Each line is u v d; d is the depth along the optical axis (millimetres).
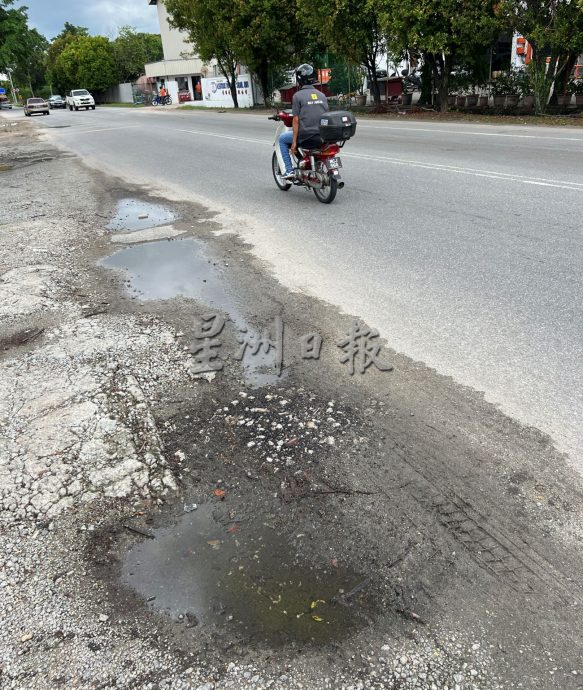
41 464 2955
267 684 1881
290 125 7980
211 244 6617
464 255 5598
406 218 7016
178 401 3482
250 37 29078
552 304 4418
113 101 73438
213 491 2762
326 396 3447
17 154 17234
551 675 1866
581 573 2215
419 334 4109
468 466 2801
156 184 10617
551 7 15844
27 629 2111
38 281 5656
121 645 2039
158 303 5000
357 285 5086
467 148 12195
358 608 2135
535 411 3160
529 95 19031
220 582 2283
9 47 73500
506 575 2223
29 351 4195
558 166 9461
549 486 2641
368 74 25500
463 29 17312
